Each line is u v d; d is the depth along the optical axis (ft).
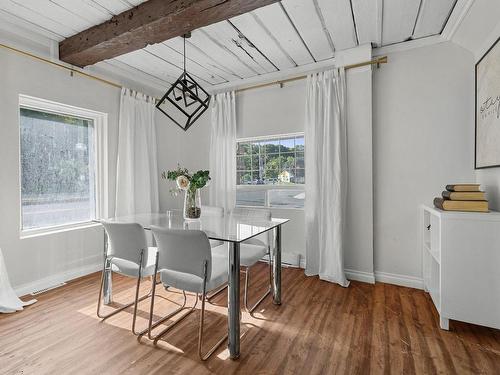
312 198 10.35
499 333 6.35
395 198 9.36
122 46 8.21
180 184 7.80
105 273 7.66
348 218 9.88
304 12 7.52
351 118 9.71
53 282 9.06
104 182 10.87
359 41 9.12
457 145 8.46
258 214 8.86
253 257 7.63
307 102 10.46
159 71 11.48
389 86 9.39
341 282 9.28
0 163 7.88
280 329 6.59
